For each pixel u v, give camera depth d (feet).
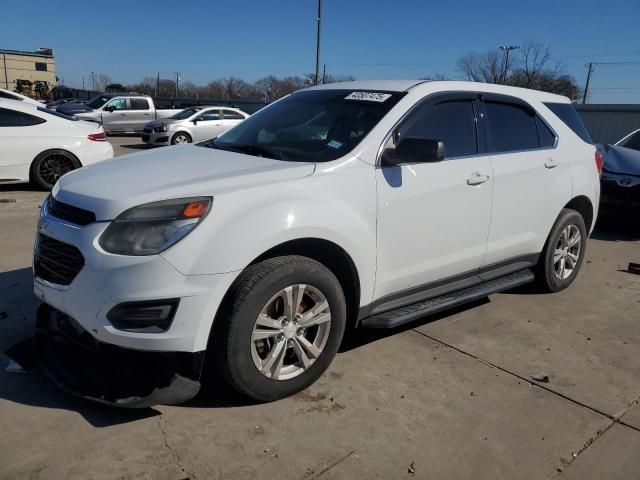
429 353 12.39
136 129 73.36
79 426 9.14
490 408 10.34
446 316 14.61
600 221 25.54
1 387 10.14
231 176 9.70
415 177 11.52
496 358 12.33
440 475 8.50
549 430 9.77
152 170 10.32
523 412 10.27
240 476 8.22
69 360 10.21
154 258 8.46
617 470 8.82
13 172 28.40
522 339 13.41
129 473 8.16
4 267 16.49
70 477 8.01
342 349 12.37
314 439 9.15
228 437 9.07
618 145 28.19
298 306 9.89
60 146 29.19
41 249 9.89
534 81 164.04
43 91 202.08
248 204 9.23
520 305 15.67
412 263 11.84
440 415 10.03
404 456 8.87
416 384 11.03
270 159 10.93
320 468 8.48
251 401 10.03
